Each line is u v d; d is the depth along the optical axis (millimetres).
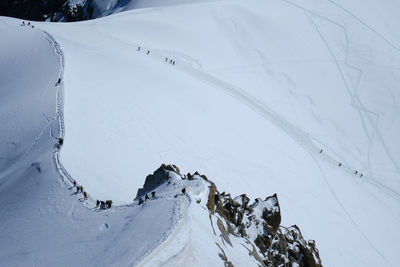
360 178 67375
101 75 56438
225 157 49688
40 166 33875
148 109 51562
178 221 20406
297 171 58031
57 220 25891
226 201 27625
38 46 64500
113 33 80562
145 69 65625
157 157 42500
